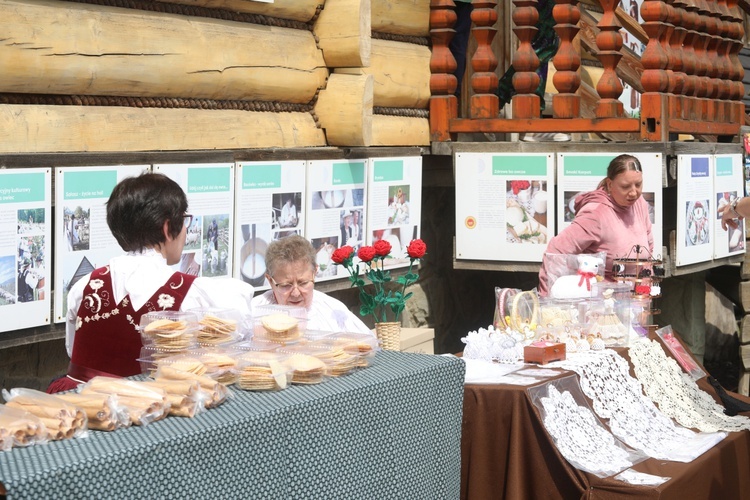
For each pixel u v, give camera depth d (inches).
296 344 114.6
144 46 186.7
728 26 313.0
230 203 203.5
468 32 289.9
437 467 116.7
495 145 270.1
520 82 273.4
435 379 115.6
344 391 102.7
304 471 98.2
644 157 254.7
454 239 277.0
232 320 116.4
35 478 75.8
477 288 324.2
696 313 331.0
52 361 179.5
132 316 119.8
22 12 162.1
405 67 273.6
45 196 162.7
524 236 268.8
